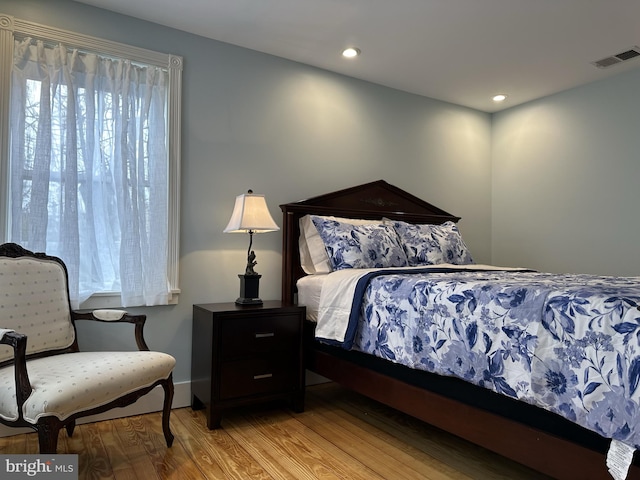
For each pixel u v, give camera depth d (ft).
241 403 8.17
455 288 6.29
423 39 9.64
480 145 14.39
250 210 8.78
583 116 12.19
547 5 8.23
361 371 7.84
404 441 7.44
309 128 11.07
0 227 7.44
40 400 4.99
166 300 8.87
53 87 7.92
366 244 9.62
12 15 7.69
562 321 4.95
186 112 9.38
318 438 7.52
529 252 13.48
